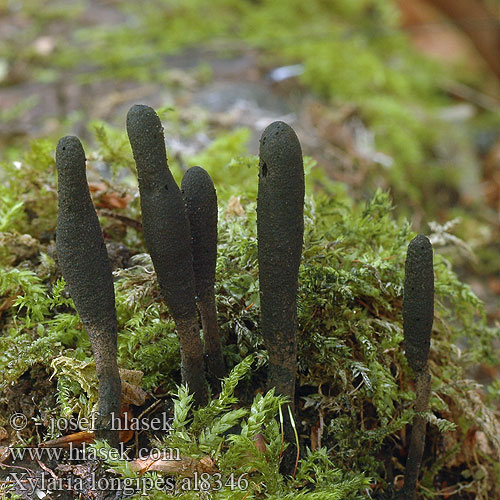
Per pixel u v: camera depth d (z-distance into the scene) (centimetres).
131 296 26
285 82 59
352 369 26
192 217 23
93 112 54
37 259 29
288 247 22
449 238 31
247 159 32
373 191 47
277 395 24
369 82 62
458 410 28
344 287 26
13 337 26
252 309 26
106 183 31
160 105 54
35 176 31
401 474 27
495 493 29
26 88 59
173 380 26
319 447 25
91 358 25
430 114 62
